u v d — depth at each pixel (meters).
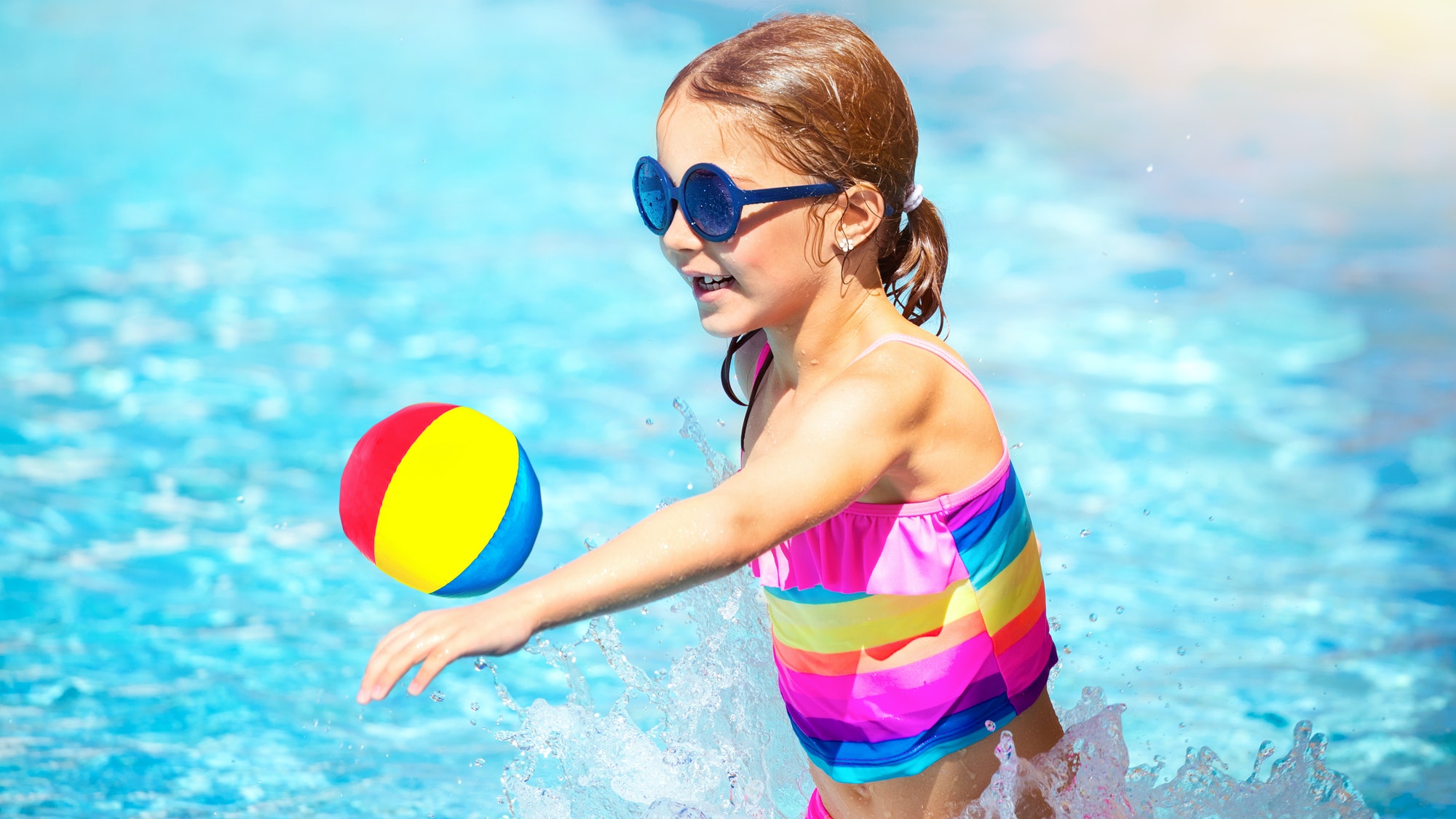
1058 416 17.02
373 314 21.05
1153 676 10.80
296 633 11.63
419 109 35.44
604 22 46.53
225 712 10.21
